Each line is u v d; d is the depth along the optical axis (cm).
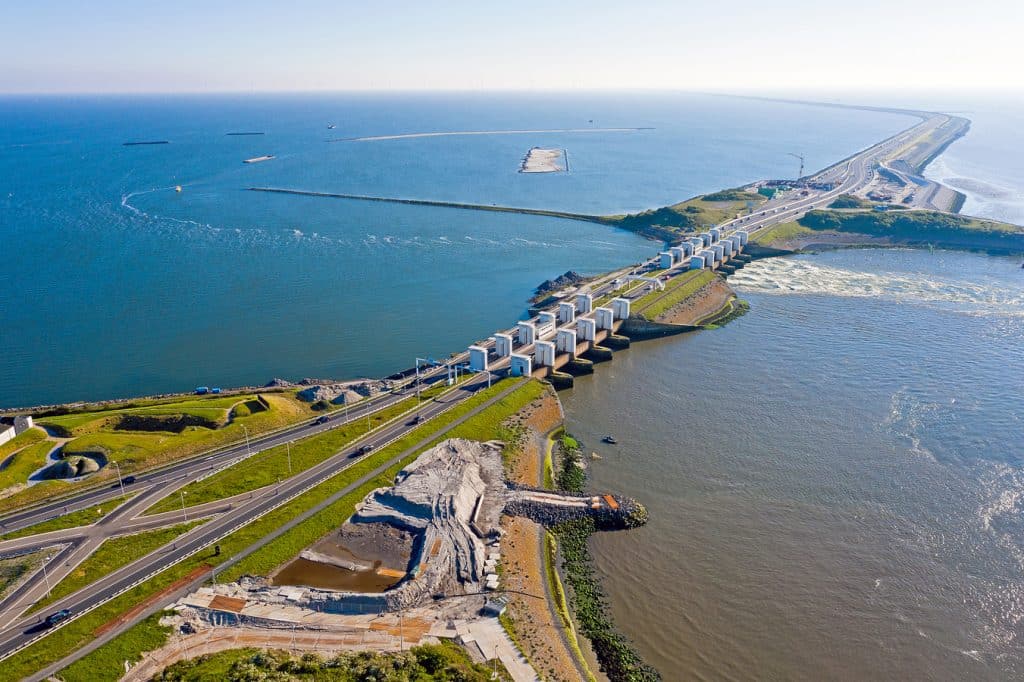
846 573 11450
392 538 11700
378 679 8419
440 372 18950
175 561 10912
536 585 11062
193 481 13238
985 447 15162
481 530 12038
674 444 15588
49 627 9481
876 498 13425
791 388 18388
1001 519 12731
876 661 9775
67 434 14862
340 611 10125
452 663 9025
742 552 11988
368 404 16775
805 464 14650
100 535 11550
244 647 9356
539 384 18025
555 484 14088
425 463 13800
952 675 9550
